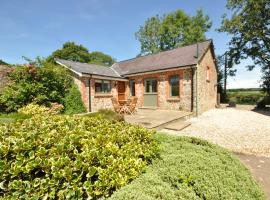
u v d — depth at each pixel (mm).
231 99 24594
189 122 9781
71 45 37406
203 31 32656
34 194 1893
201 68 12523
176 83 13172
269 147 6062
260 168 4602
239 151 5777
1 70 11039
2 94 10266
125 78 15797
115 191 1950
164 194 1908
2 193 2062
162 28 32469
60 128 3217
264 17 19000
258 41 21281
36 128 3148
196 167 2629
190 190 2174
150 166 2729
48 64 11984
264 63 22094
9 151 2217
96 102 13281
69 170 1976
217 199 2145
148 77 14609
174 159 2832
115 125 3979
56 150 2287
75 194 1916
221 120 10500
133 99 11805
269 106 17438
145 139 3387
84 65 15188
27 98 10570
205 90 13516
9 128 3158
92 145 2543
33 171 2090
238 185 2514
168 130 8250
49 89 11422
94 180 2135
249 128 8609
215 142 6613
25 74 10875
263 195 2668
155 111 12828
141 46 34906
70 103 11734
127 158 2479
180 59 13680
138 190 1908
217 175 2533
